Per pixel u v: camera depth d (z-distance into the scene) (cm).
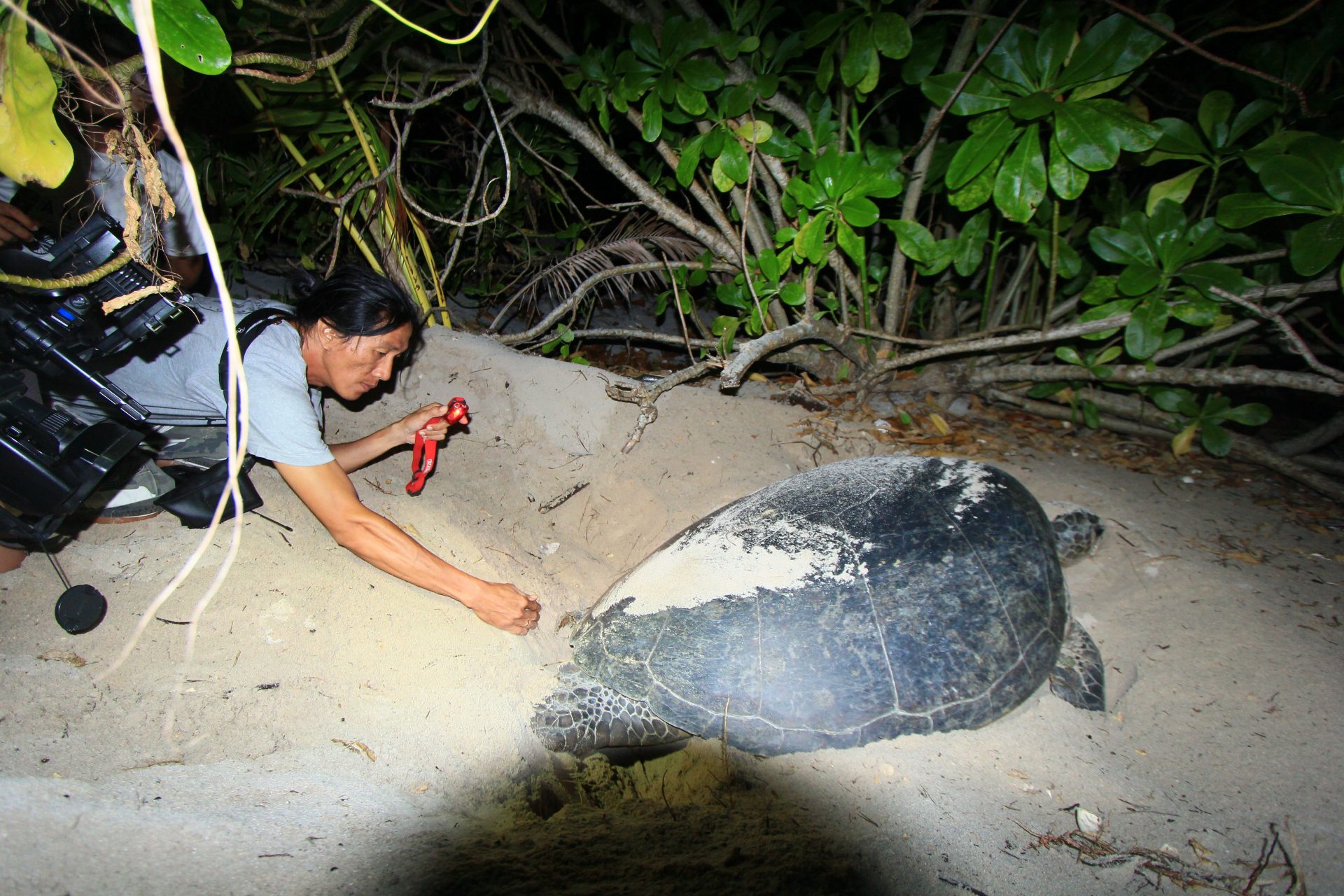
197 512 224
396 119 379
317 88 307
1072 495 330
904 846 176
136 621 203
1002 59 270
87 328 186
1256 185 346
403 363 327
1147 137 255
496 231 454
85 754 168
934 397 399
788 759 208
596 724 210
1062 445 381
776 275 319
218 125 337
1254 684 238
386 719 197
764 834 179
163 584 214
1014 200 278
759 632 209
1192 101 392
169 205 167
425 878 149
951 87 279
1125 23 254
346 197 328
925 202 395
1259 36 353
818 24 282
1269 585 283
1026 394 399
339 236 339
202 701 187
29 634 196
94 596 195
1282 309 307
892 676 208
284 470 206
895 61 359
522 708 212
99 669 190
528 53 374
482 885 150
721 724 207
